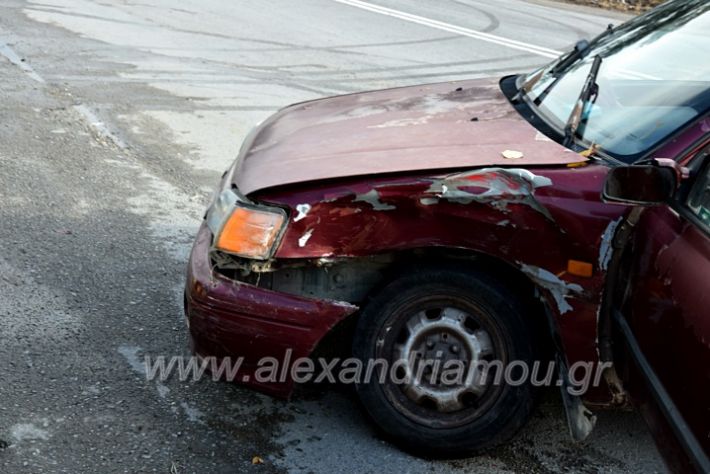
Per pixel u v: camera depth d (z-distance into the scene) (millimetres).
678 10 4961
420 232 3771
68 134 8352
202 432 4137
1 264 5613
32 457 3846
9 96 9352
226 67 11688
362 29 15227
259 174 4062
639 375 3363
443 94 5086
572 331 3693
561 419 4398
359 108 4902
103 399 4332
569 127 4121
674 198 3375
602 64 4656
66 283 5469
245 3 16688
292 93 10586
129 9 15148
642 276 3441
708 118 3785
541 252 3684
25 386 4375
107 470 3809
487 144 4031
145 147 8234
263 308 3838
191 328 4027
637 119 3969
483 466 4012
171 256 5988
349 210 3783
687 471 2908
